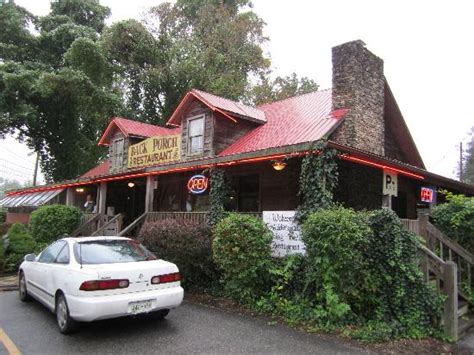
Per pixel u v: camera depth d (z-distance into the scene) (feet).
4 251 42.78
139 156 58.70
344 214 24.13
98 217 53.52
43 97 81.66
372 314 24.03
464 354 21.31
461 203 31.99
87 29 96.12
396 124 52.49
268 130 49.16
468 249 31.40
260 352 19.11
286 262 27.71
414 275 23.94
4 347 19.13
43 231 51.24
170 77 101.96
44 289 24.03
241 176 48.37
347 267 23.24
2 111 79.20
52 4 104.88
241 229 27.78
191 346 19.69
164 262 23.21
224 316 25.27
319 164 29.01
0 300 29.35
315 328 22.80
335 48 46.80
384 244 24.35
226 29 108.78
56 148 94.94
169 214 42.01
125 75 103.86
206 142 48.98
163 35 102.78
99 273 19.95
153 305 20.97
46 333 21.26
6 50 87.71
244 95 107.96
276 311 25.67
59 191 68.49
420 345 21.70
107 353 18.52
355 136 42.98
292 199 41.39
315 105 52.60
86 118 95.91
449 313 23.47
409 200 51.34
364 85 45.73
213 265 31.73
